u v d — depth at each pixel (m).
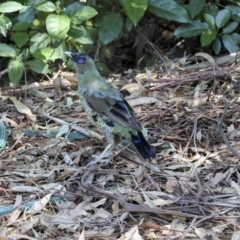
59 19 13.00
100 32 13.71
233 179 9.45
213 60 13.09
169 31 15.10
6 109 12.18
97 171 9.68
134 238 8.00
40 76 14.51
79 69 9.99
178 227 8.33
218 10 13.98
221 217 8.39
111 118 9.58
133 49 15.22
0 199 9.20
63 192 9.16
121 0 13.86
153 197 8.99
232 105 11.41
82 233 8.03
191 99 11.87
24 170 9.89
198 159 9.95
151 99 11.81
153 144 10.41
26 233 8.38
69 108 12.07
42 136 10.97
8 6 13.18
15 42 13.74
